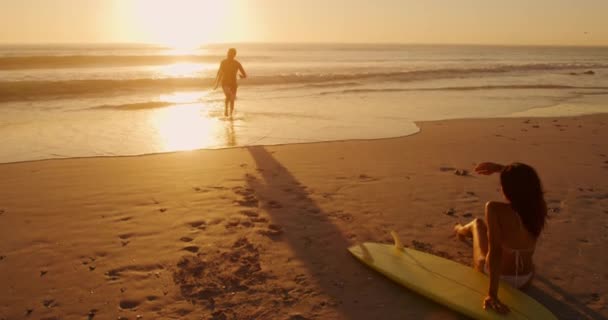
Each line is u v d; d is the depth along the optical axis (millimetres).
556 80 26359
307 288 3707
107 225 4828
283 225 4902
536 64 46000
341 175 6770
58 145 8547
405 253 4199
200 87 18391
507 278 3535
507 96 17844
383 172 6961
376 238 4652
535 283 3814
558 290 3717
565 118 12547
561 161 7777
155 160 7488
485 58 63438
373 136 9781
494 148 8719
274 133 9961
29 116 11516
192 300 3508
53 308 3387
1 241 4418
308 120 11719
